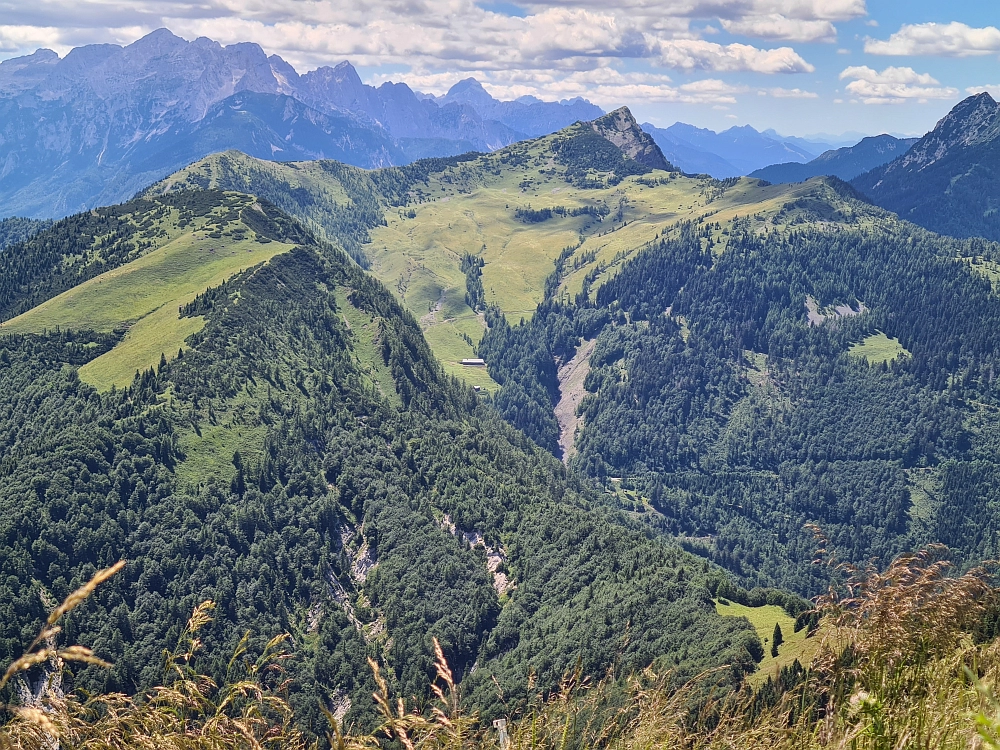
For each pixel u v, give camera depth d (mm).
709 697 14039
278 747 11242
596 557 157125
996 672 12219
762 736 12758
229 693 11523
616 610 127938
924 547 14164
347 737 10648
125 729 10430
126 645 129500
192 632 12367
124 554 148500
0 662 121125
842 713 12719
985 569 13680
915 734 11688
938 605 13227
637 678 14125
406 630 150500
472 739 11711
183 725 11062
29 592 131625
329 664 140875
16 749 9594
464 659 147500
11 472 158000
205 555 155875
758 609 127812
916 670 12742
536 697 13727
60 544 144000
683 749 12828
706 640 107438
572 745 12594
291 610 156875
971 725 11297
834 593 14344
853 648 13305
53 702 9828
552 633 135750
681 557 154750
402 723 10836
